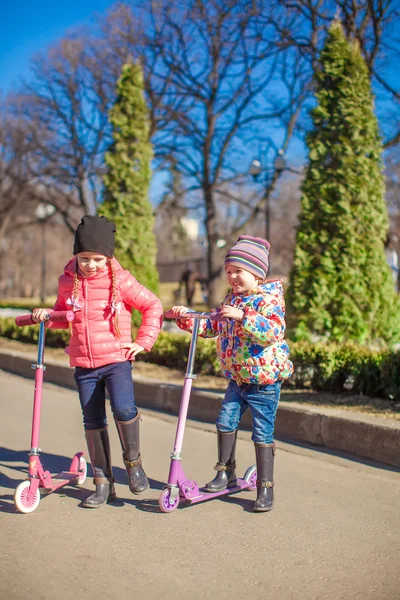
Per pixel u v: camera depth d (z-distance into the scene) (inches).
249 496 163.2
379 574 117.6
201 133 968.3
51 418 258.1
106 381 155.0
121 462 196.5
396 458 186.9
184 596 108.6
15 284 2706.7
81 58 1095.6
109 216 449.1
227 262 151.7
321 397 248.7
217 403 248.7
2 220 1389.0
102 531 138.3
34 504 149.9
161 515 148.4
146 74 971.9
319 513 150.6
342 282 308.7
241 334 149.9
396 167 1227.2
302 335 307.1
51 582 113.3
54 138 1189.1
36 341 460.4
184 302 1573.6
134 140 460.8
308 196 319.3
